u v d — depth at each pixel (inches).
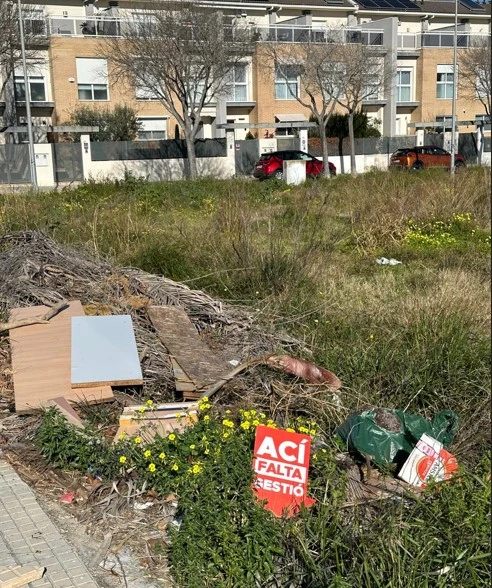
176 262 314.8
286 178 842.8
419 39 1752.0
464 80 1593.3
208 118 1562.5
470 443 163.9
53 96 1405.0
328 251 367.2
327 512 127.4
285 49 1343.5
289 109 1585.9
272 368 199.0
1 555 127.3
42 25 1273.4
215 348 223.8
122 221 389.1
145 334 222.8
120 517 141.4
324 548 120.9
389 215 463.8
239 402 184.1
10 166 1067.3
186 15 1090.7
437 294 272.8
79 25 1433.3
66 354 203.5
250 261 298.4
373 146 1401.3
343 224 455.2
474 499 126.1
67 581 120.5
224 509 125.7
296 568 119.6
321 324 247.6
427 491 134.4
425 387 195.6
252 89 1572.3
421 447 145.1
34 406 176.4
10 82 1298.0
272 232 336.8
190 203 570.9
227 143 1227.2
